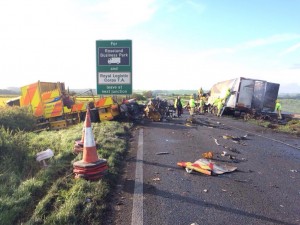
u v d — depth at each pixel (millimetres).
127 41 12477
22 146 7887
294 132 17125
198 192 5711
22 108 13727
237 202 5254
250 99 26891
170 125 17969
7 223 4160
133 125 17219
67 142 9320
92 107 17391
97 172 5957
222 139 12852
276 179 6871
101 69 12570
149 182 6250
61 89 17031
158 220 4422
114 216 4543
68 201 4746
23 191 5184
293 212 4898
